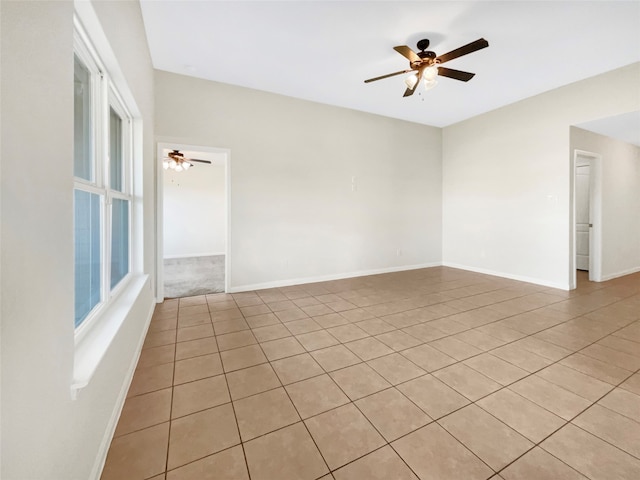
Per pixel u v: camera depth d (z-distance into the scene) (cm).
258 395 187
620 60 348
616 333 279
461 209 587
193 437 152
